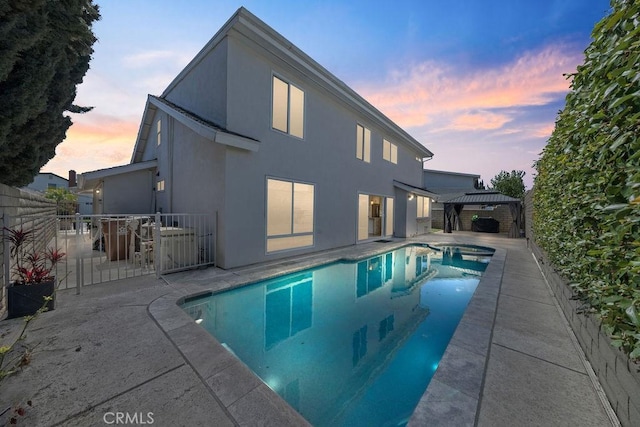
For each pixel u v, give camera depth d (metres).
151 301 3.99
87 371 2.33
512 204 13.65
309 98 8.16
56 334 2.96
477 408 1.95
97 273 5.58
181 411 1.91
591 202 2.27
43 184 28.56
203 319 4.38
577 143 2.54
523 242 11.64
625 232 1.65
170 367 2.41
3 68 2.68
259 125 6.65
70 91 3.90
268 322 4.34
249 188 6.46
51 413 1.87
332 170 9.19
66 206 17.92
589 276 2.45
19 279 3.76
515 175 22.89
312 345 3.62
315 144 8.43
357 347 3.56
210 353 2.65
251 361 3.23
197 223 6.80
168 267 5.83
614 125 1.75
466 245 11.01
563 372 2.39
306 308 4.93
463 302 5.26
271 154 6.97
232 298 4.97
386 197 12.73
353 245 10.38
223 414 1.89
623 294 1.74
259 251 6.76
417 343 3.65
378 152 11.97
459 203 15.80
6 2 2.58
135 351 2.66
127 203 9.35
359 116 10.53
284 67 7.20
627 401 1.75
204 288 4.69
